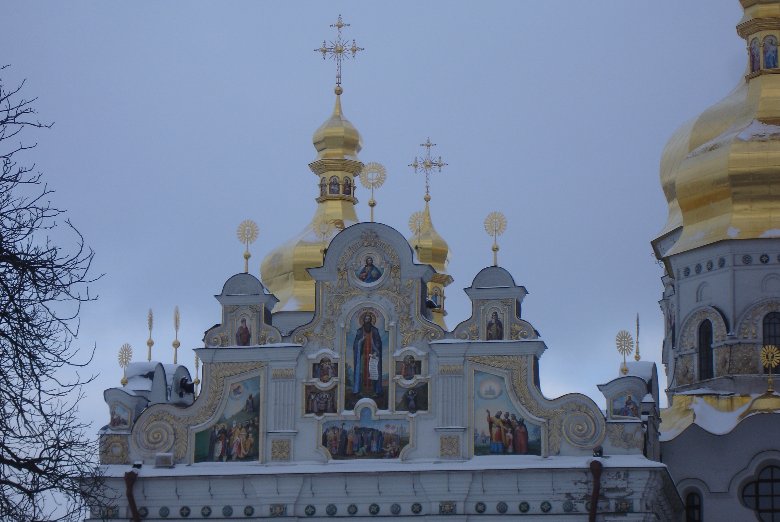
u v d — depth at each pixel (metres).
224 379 88.94
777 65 105.00
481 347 86.69
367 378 87.81
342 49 126.06
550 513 84.31
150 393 91.00
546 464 84.62
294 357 88.44
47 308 53.34
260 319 89.38
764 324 99.38
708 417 98.00
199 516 87.25
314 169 126.00
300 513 86.56
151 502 87.75
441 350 87.00
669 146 111.06
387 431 87.00
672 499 93.94
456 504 85.00
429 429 86.69
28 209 53.47
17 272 52.50
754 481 96.94
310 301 120.06
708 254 101.31
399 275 88.62
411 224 97.12
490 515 84.69
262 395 88.44
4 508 51.97
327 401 87.94
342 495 86.25
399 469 85.56
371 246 89.12
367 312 88.56
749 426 97.12
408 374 87.56
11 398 51.75
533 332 86.62
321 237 121.44
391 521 85.62
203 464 88.19
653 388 89.94
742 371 99.12
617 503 83.88
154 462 88.31
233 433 88.31
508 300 87.19
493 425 86.12
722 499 96.88
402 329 88.06
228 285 90.00
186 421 88.75
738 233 99.69
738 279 99.88
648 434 87.81
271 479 86.38
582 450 85.00
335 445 87.25
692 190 102.19
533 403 86.00
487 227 89.25
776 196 100.25
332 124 125.44
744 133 101.19
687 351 102.00
